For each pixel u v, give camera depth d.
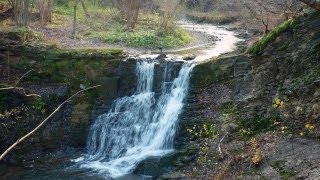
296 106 12.55
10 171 14.27
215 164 12.45
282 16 18.14
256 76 14.39
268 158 11.48
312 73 12.66
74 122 16.31
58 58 16.92
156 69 16.70
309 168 10.32
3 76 16.59
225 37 26.84
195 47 22.39
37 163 15.00
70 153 15.92
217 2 36.69
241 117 13.77
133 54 18.30
